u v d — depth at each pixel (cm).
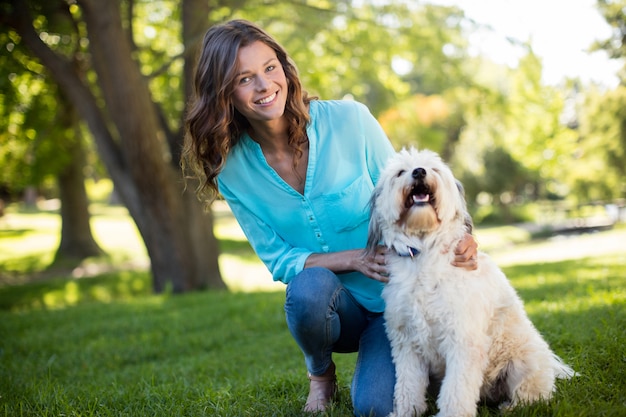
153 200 1001
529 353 280
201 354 533
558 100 1648
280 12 1129
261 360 476
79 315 799
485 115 1373
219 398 326
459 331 265
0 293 1376
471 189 2973
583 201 2627
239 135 312
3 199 3422
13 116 1327
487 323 273
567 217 2966
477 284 271
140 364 515
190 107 304
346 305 302
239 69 282
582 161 2395
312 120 308
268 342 549
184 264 1044
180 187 1048
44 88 1211
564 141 2122
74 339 630
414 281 275
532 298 596
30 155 1430
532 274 877
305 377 371
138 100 917
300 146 304
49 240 2244
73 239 1822
